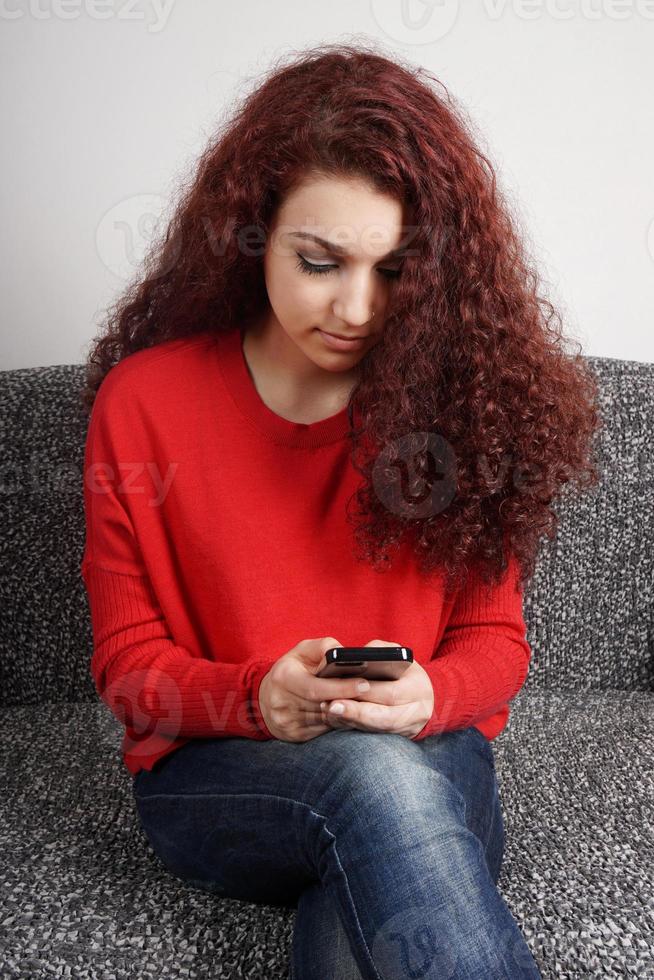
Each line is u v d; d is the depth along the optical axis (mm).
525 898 882
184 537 950
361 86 859
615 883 909
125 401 964
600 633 1434
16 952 808
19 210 1422
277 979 793
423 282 875
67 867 937
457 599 1029
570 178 1469
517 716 1318
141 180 1413
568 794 1098
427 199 855
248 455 956
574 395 1035
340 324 875
